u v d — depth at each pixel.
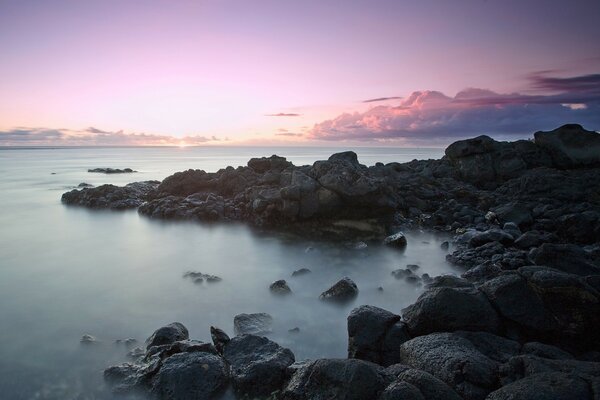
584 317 8.85
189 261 18.52
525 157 34.31
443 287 9.48
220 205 28.52
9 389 8.80
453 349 7.72
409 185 31.06
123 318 12.46
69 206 33.53
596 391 5.81
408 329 9.37
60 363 9.86
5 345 10.78
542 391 5.91
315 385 7.17
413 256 18.81
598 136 33.34
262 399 8.05
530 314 9.10
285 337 11.02
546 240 18.34
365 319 9.41
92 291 14.76
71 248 20.91
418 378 6.81
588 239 19.12
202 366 8.37
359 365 6.98
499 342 8.43
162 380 8.23
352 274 16.30
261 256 19.17
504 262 15.45
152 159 133.88
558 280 9.14
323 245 21.05
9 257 19.28
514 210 22.84
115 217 28.77
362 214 26.11
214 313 12.75
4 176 62.12
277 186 29.75
